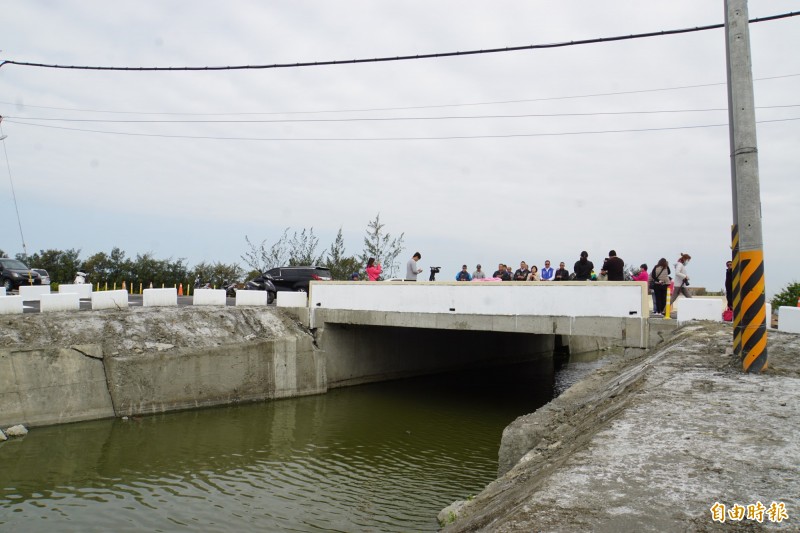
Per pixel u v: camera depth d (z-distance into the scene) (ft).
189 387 63.16
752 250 30.96
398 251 143.95
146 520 36.09
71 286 87.97
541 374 96.73
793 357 34.32
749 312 30.94
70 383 55.77
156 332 64.39
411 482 43.78
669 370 31.94
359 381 81.82
